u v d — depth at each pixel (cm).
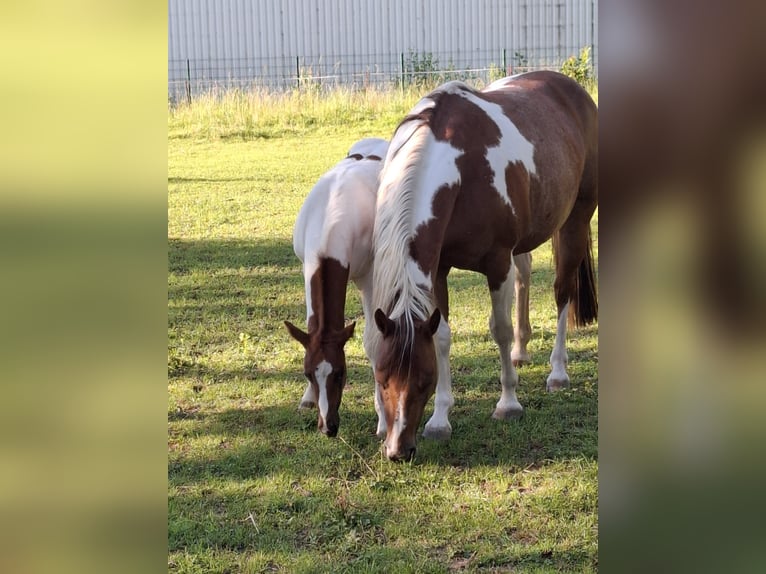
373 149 500
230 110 1438
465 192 399
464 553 319
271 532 338
